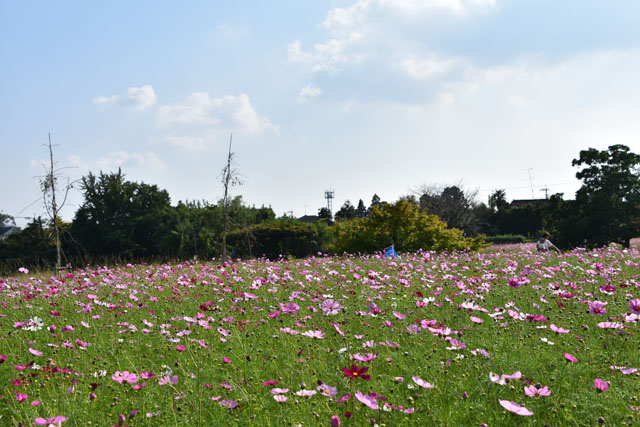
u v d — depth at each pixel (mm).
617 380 3438
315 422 2938
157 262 20531
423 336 4863
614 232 29641
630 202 30016
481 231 50312
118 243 34781
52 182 14938
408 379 3639
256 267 12672
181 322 5938
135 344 5000
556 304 6242
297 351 4332
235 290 8141
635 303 4297
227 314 6391
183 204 36750
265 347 4750
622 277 8484
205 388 3615
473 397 3305
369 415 2965
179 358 4410
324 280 9062
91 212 35375
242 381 3686
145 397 3432
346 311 6070
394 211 21484
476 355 3957
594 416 2871
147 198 37438
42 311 6922
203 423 3020
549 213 33375
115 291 8633
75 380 3740
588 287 7348
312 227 30266
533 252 15258
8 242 33312
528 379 3477
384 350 4371
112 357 4516
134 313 6699
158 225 34531
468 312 5699
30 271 17469
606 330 4715
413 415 2959
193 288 8625
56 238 15641
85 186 35750
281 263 14117
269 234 28312
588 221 30094
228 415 3156
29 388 3592
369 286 7652
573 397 3129
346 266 11586
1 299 8047
